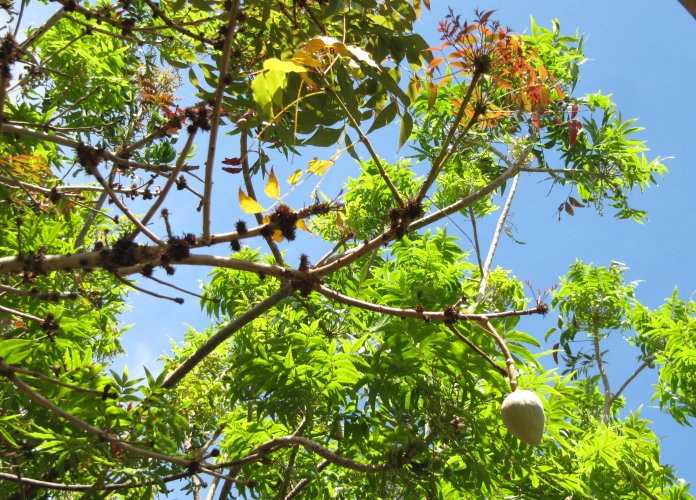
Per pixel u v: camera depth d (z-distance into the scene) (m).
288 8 3.54
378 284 5.04
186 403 4.32
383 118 3.15
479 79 2.83
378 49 3.48
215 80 3.75
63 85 5.56
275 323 5.00
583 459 5.45
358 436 4.51
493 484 4.60
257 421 4.82
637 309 9.52
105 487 3.54
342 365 4.32
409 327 4.11
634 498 6.49
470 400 4.45
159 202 2.30
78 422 2.79
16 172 3.85
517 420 2.61
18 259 2.25
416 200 2.54
